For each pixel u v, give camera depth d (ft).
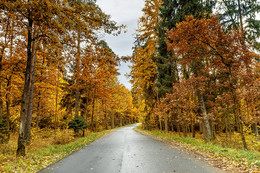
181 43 34.65
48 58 35.58
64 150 28.66
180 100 40.42
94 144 37.99
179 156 23.09
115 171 16.75
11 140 42.01
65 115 81.97
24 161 21.38
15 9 20.12
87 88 66.49
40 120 67.46
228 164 18.33
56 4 22.50
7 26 33.78
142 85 69.00
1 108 47.34
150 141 41.70
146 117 87.45
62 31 25.62
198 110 47.96
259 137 38.06
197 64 39.68
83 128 55.83
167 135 52.21
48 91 57.06
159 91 60.23
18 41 41.16
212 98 46.11
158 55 57.57
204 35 30.76
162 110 48.11
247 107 29.19
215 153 23.40
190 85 38.81
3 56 42.19
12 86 44.96
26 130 36.24
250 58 28.94
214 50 31.50
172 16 50.39
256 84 26.78
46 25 23.73
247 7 42.32
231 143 36.83
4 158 23.81
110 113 132.87
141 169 17.15
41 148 32.86
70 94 74.79
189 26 30.73
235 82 31.99
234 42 29.48
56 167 18.85
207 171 16.05
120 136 57.62
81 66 38.22
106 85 80.43
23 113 26.45
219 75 38.11
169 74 57.11
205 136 37.73
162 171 16.26
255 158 19.77
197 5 41.55
